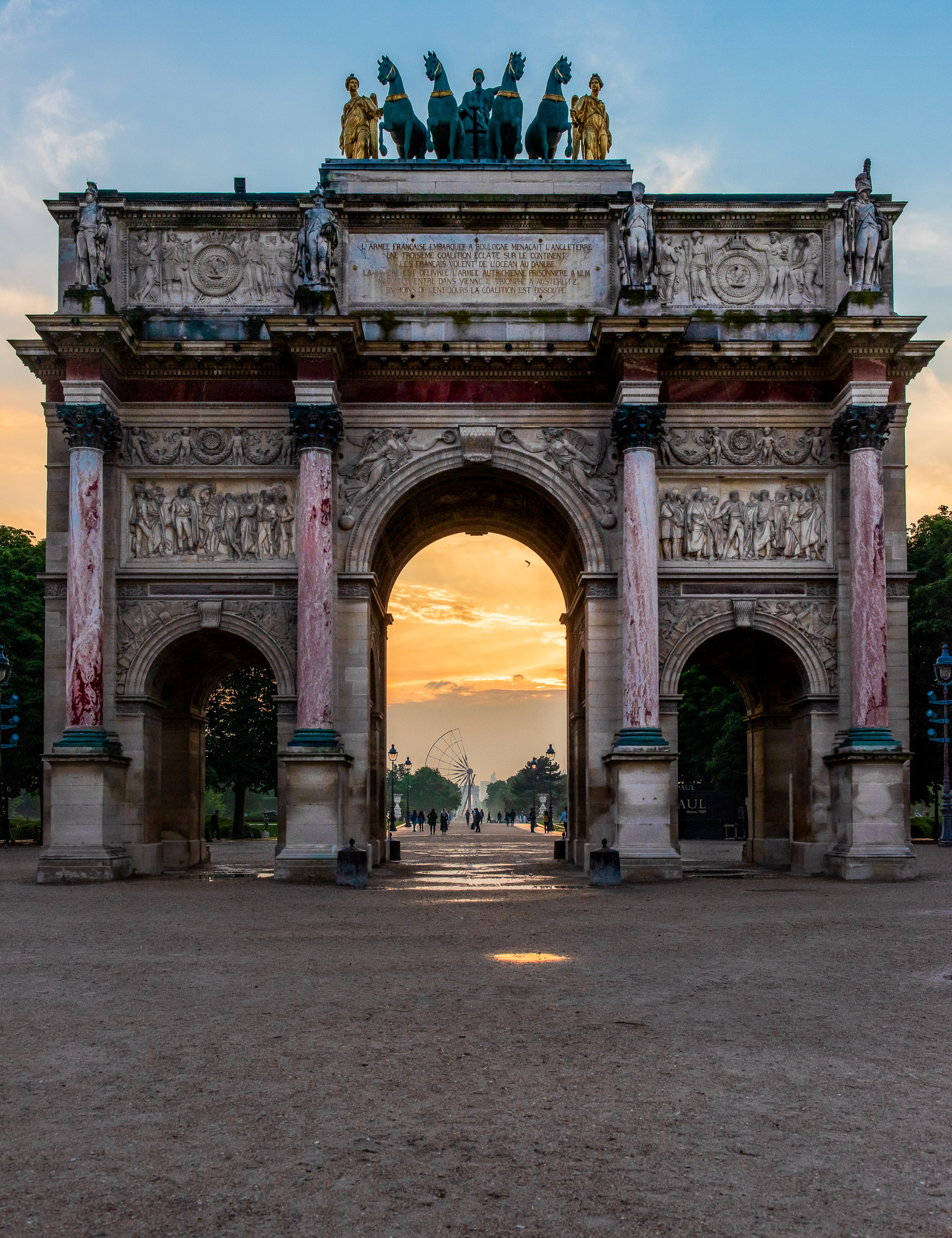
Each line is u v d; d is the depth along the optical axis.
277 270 50.34
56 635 48.41
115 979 22.30
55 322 46.03
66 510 48.78
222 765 104.12
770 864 54.09
